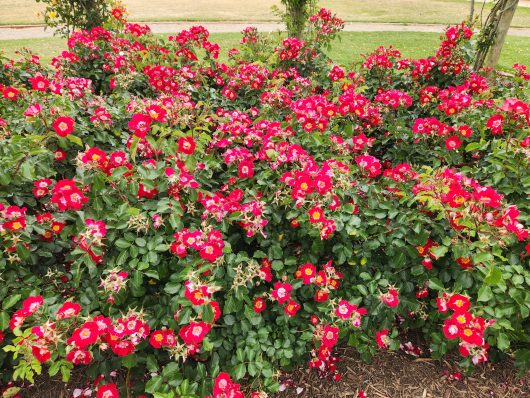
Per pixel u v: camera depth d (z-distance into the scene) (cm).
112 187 206
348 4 1983
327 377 219
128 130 286
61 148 236
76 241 187
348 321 207
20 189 214
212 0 1975
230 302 186
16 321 167
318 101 288
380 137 327
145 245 186
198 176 218
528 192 219
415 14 1728
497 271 167
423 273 209
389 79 425
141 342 191
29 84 402
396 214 207
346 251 205
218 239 181
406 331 244
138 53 388
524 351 200
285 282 211
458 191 189
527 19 1638
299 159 221
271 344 201
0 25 1185
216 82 412
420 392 213
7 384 205
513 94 382
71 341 157
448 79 400
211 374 191
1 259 185
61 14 559
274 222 208
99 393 172
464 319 182
